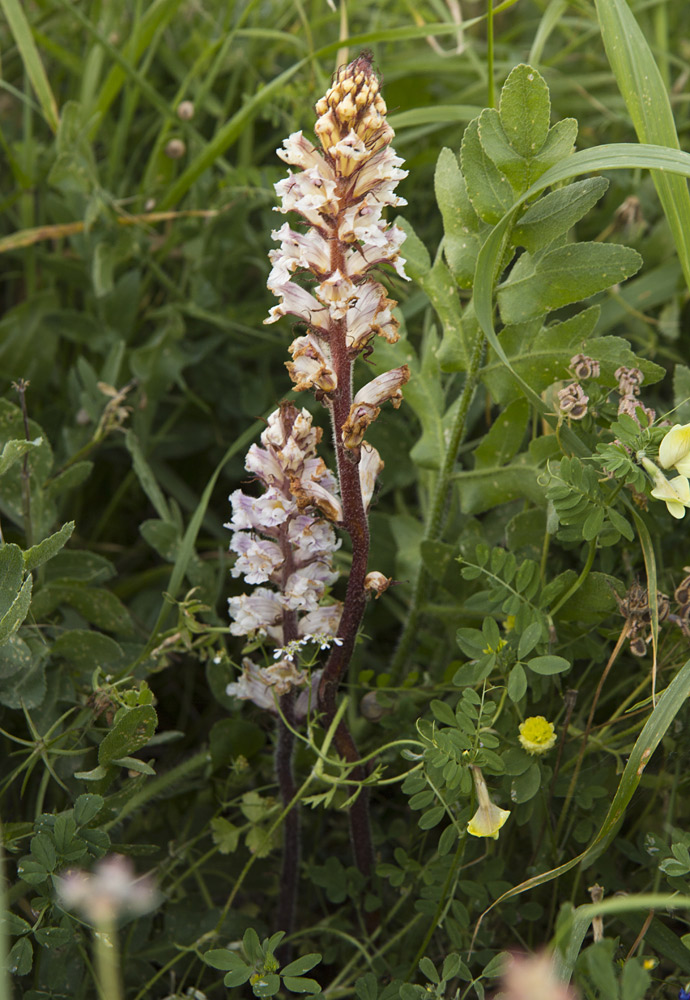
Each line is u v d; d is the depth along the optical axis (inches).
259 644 40.3
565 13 61.0
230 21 54.2
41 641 42.1
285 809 41.1
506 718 40.5
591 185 39.4
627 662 43.9
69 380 49.2
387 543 47.1
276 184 36.8
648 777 41.6
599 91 56.3
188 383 52.2
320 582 39.3
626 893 40.4
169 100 55.6
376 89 36.5
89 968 39.9
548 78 55.5
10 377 50.0
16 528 44.9
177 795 43.8
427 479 46.3
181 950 41.6
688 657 41.0
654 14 56.7
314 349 37.5
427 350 43.7
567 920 35.1
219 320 50.9
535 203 39.8
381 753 43.2
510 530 42.6
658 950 39.4
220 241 51.6
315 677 40.6
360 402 37.7
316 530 38.9
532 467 42.1
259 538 39.4
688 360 50.1
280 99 52.2
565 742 41.5
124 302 50.6
